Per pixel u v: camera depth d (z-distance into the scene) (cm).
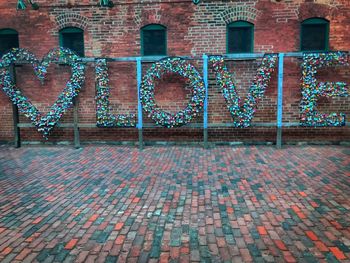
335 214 406
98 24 834
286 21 789
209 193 493
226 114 831
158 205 449
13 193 503
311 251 321
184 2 806
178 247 334
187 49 821
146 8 818
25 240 351
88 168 645
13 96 827
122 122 812
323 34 797
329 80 799
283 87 812
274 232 362
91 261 310
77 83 803
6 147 858
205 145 799
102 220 402
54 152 789
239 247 331
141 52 838
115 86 851
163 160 700
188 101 834
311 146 804
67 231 372
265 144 840
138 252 325
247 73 813
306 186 513
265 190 500
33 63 810
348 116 807
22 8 802
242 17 796
